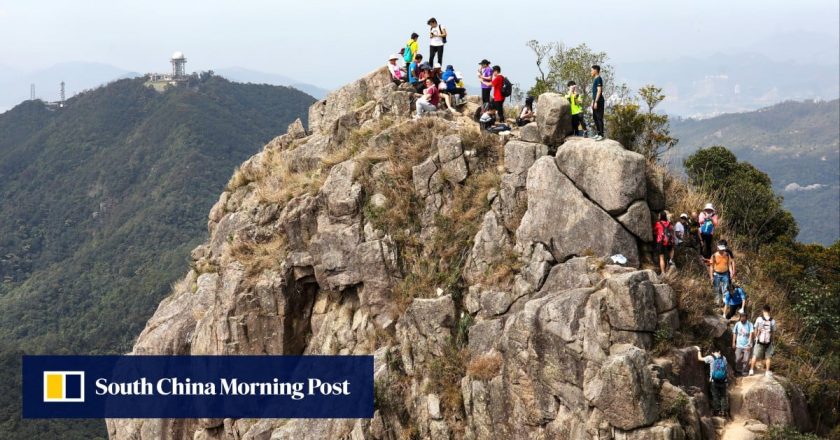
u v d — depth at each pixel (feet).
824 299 79.41
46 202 576.20
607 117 96.07
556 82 119.85
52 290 444.55
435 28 101.96
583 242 64.59
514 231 71.15
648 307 57.00
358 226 80.33
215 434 86.53
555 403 58.44
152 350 95.86
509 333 61.72
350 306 81.97
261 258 86.02
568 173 66.03
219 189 531.91
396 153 83.25
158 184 539.70
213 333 87.35
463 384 65.41
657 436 51.37
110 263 465.06
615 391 52.80
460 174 77.71
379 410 70.13
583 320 57.67
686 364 57.31
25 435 238.68
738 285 72.79
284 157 102.12
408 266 77.66
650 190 66.49
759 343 61.11
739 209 102.01
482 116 81.87
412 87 96.53
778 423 56.65
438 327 70.33
